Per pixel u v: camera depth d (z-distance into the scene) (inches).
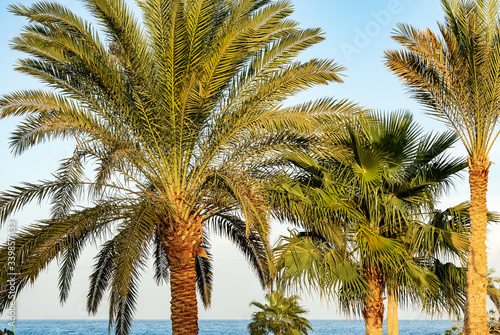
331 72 406.6
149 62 403.9
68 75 388.2
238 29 378.0
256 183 403.2
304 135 426.3
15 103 365.1
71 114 373.4
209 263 596.4
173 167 412.5
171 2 376.5
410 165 475.8
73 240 415.5
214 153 417.7
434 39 415.8
